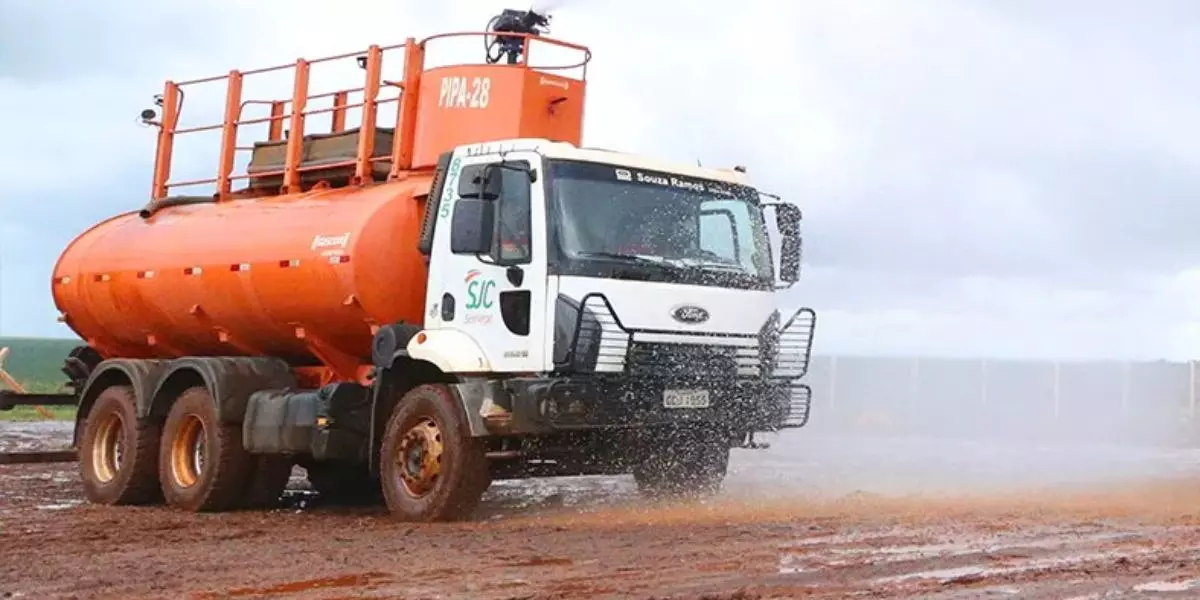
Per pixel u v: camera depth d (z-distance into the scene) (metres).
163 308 15.22
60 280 16.86
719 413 11.70
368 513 13.38
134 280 15.52
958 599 7.02
